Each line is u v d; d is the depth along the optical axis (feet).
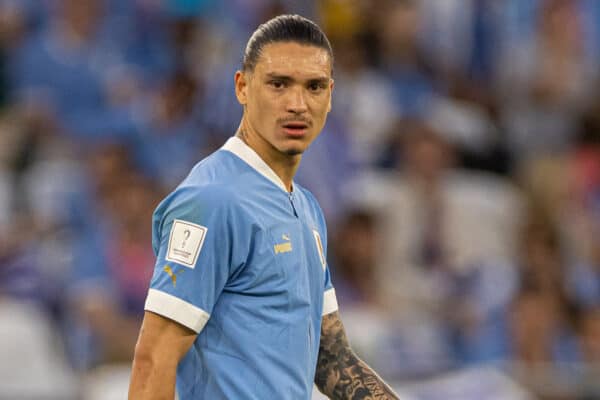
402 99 134.51
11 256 103.35
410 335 101.86
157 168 121.19
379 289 109.70
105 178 109.70
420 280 113.70
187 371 47.16
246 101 48.32
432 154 121.29
